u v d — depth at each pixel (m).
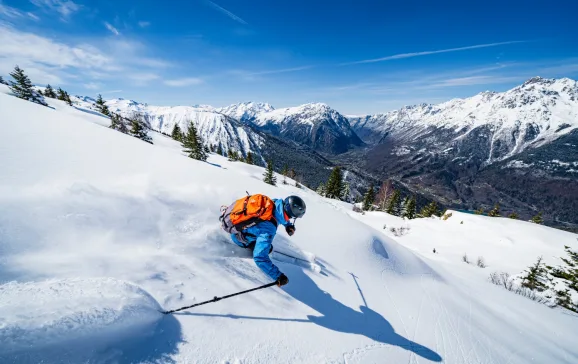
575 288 10.36
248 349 2.55
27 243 2.67
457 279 8.39
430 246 18.36
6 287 2.06
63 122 7.17
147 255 3.16
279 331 2.94
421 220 25.09
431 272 7.54
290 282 3.90
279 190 7.65
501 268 14.05
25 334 1.69
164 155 6.98
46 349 1.70
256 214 3.24
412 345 3.85
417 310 4.93
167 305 2.57
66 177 4.22
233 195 5.73
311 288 4.03
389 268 6.28
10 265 2.34
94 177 4.50
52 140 5.62
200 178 5.99
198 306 2.73
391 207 58.28
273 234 3.31
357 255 5.98
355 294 4.51
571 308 9.51
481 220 21.38
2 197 3.19
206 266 3.35
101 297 2.21
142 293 2.49
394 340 3.79
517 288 10.51
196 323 2.55
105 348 1.92
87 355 1.83
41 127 6.26
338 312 3.81
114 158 5.65
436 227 22.34
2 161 4.13
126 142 7.12
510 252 16.44
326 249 5.63
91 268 2.65
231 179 6.68
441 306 5.47
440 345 4.11
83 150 5.59
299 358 2.74
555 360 4.95
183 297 2.74
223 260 3.61
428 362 3.63
